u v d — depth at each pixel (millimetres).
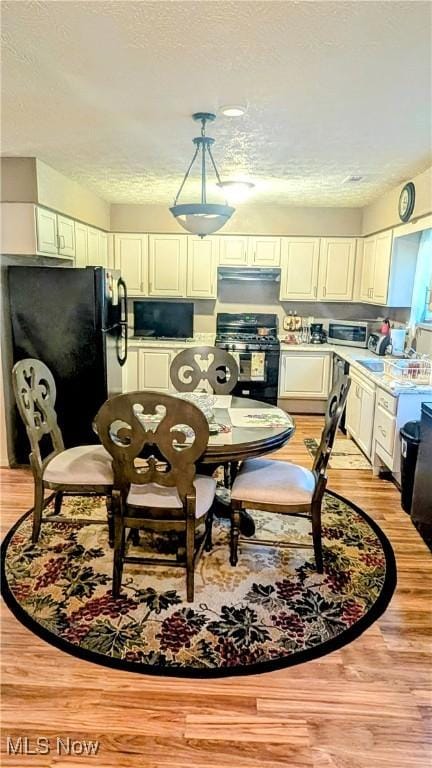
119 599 2326
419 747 1629
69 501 3393
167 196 5066
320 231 5598
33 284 3744
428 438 2836
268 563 2656
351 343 5730
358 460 4301
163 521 2271
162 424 2100
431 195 3670
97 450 2918
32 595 2350
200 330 6164
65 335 3803
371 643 2080
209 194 4953
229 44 1895
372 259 5215
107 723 1695
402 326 5070
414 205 4004
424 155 3414
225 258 5707
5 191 3641
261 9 1650
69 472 2693
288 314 6109
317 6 1631
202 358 3502
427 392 3410
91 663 1945
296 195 4883
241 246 5672
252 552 2768
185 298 5949
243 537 2936
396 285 4652
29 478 3811
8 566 2586
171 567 2592
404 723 1715
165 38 1854
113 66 2096
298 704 1782
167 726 1687
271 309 6113
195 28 1779
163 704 1771
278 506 2516
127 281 5773
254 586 2449
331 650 2035
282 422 2756
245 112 2609
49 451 3980
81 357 3830
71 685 1843
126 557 2518
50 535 2914
